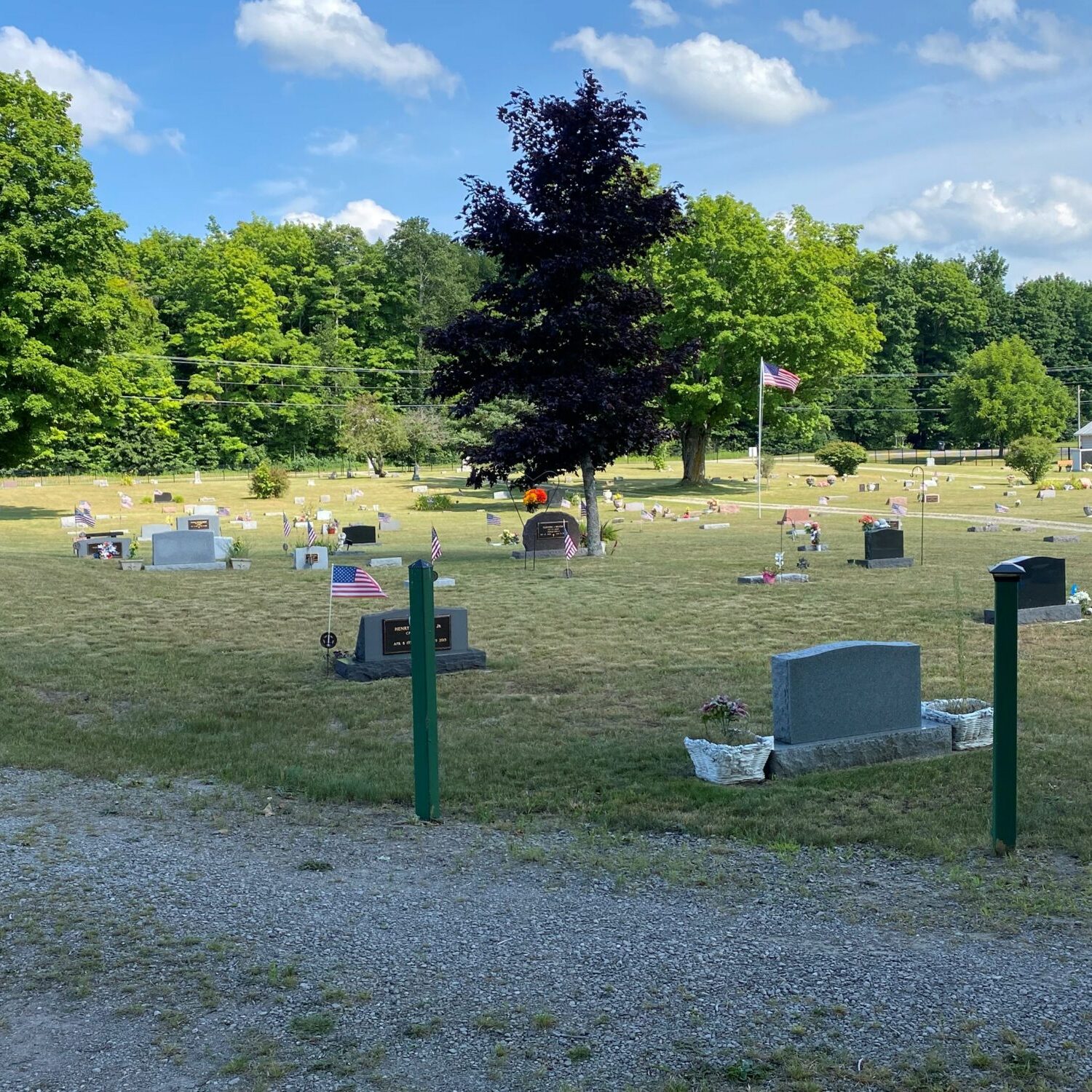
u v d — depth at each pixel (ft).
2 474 279.08
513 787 37.78
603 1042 19.38
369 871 29.40
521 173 101.45
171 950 23.71
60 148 168.35
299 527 158.61
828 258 236.02
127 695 53.21
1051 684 52.54
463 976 22.25
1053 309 479.41
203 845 31.76
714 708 39.11
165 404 305.12
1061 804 34.42
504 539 129.18
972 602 77.56
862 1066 18.39
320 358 350.64
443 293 374.02
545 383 100.73
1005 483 254.06
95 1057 19.17
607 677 55.98
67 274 166.71
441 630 58.03
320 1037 19.74
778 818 33.73
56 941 24.25
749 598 81.20
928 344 457.68
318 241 382.83
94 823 33.96
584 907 26.43
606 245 100.78
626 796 36.45
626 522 166.71
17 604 78.54
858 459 277.44
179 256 375.25
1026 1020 19.93
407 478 285.43
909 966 22.43
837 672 39.52
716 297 221.46
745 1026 19.84
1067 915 25.49
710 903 26.71
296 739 45.19
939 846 30.58
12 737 45.29
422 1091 17.94
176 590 86.94
